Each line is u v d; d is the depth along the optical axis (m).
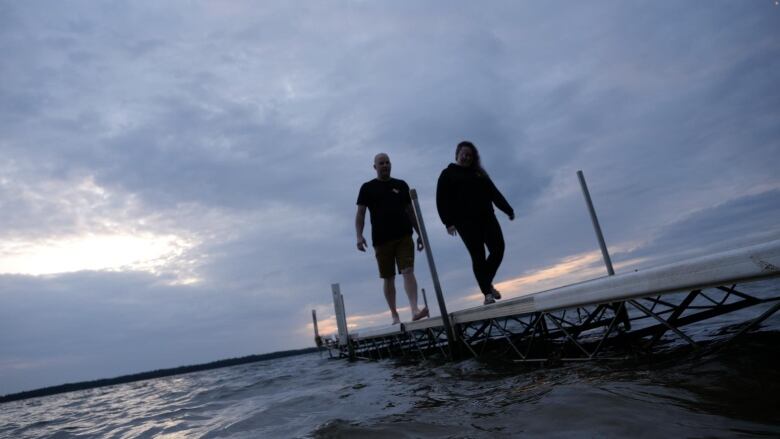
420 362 5.91
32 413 10.02
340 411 2.89
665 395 1.71
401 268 5.90
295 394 4.43
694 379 1.87
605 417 1.55
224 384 8.53
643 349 3.09
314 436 2.03
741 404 1.50
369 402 3.07
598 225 4.53
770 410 1.41
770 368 1.81
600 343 3.12
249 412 3.60
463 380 3.35
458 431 1.75
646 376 2.08
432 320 5.45
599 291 2.94
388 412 2.47
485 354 4.64
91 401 11.48
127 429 4.09
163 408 5.63
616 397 1.76
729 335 2.89
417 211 5.04
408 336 7.33
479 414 1.97
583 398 1.82
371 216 5.93
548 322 7.38
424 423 1.96
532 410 1.82
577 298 3.16
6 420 8.75
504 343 4.89
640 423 1.44
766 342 2.25
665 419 1.45
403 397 3.03
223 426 3.13
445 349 6.02
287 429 2.56
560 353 3.83
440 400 2.60
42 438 4.44
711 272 2.14
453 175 5.03
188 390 8.42
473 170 5.11
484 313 4.39
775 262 1.86
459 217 4.95
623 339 3.90
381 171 5.87
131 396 10.32
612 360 2.94
